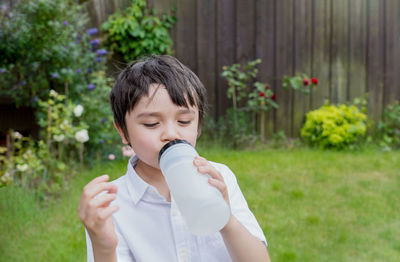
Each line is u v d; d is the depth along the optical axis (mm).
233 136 5215
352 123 5336
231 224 921
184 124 932
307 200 3283
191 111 929
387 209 3174
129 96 922
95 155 4090
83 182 3439
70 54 4102
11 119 4402
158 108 895
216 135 5266
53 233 2545
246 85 5523
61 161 3602
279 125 5602
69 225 2674
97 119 4160
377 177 3957
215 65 5457
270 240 2619
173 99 900
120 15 5059
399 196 3441
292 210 3074
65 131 3541
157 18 5156
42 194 3080
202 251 1029
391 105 5719
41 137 4148
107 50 5105
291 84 5562
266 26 5504
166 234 1031
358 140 5434
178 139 883
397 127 5637
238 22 5449
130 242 1022
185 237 1015
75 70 4203
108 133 4223
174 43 5352
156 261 1013
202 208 805
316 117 5305
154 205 1041
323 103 5648
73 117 4078
